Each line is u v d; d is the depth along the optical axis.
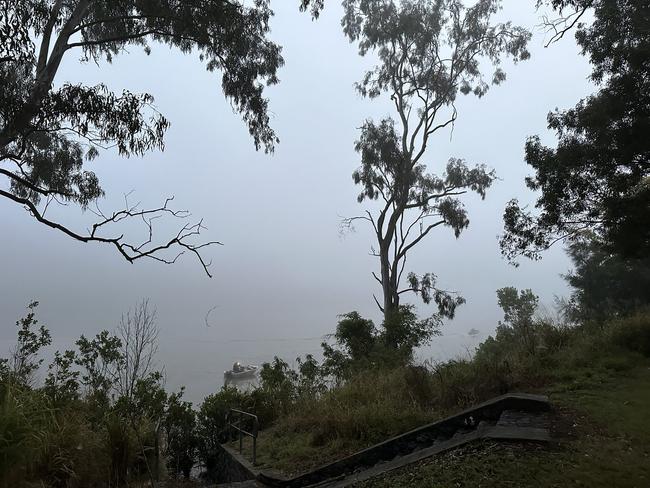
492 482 4.69
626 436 5.77
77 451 6.85
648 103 11.59
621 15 11.98
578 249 23.67
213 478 10.85
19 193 12.19
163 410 10.53
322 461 8.11
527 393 7.89
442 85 28.67
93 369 9.27
